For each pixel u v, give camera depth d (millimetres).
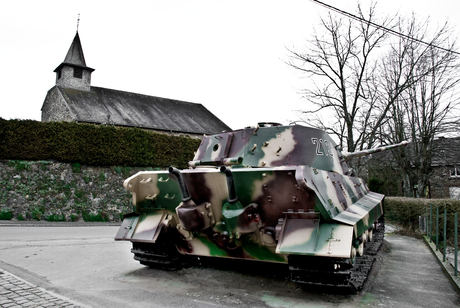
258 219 5566
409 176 23516
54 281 6359
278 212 5520
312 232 5129
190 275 6816
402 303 5496
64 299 5137
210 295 5652
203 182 5750
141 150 22031
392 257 9625
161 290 5879
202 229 5879
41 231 13750
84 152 19828
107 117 28859
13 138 17781
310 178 5055
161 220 6613
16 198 17734
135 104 34094
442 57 19578
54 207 18766
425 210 13523
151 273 6945
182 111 37469
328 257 4953
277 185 5223
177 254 7113
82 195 19781
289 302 5363
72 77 31828
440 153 25297
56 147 18938
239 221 5496
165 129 31125
